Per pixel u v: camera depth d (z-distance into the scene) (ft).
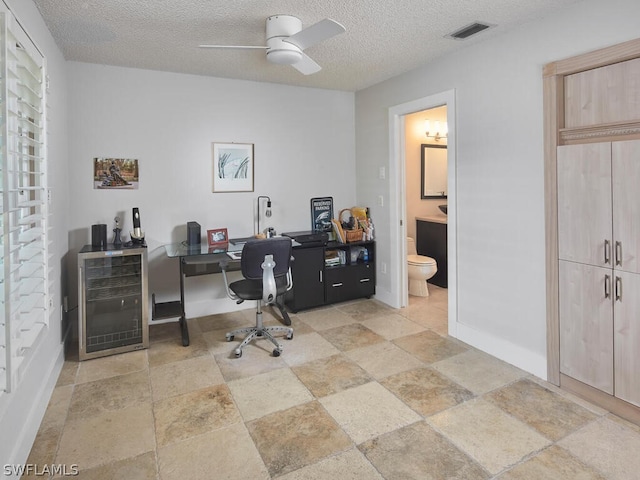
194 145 12.46
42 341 7.35
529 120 8.51
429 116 17.12
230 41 9.45
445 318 12.54
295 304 13.08
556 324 8.20
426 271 14.53
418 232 17.15
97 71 11.12
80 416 7.34
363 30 8.86
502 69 9.05
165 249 12.17
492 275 9.66
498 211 9.37
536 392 8.07
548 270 8.26
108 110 11.30
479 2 7.54
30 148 6.62
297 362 9.57
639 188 6.67
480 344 10.13
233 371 9.14
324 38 7.32
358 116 14.87
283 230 14.07
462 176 10.30
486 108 9.50
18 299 5.16
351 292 14.06
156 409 7.59
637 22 6.64
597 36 7.21
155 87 11.82
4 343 4.66
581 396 7.83
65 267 10.43
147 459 6.21
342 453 6.31
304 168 14.29
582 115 7.60
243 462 6.14
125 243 11.03
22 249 5.83
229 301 13.46
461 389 8.22
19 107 5.99
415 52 10.33
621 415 7.17
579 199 7.59
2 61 4.50
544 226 8.34
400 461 6.12
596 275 7.39
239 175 13.17
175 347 10.52
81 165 11.08
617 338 7.13
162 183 12.10
